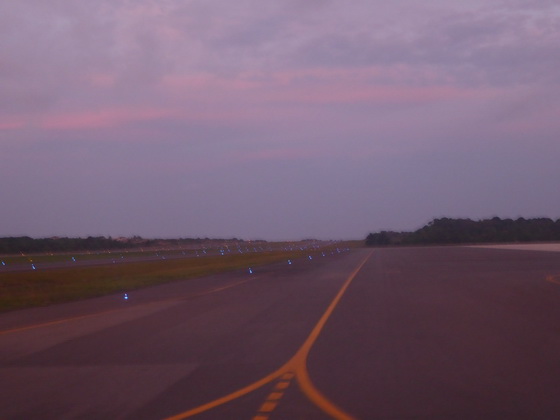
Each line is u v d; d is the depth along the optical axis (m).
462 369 11.45
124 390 10.37
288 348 13.98
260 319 19.16
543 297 24.08
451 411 8.70
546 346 13.73
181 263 66.38
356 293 26.81
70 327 18.84
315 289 29.45
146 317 20.66
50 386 10.78
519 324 17.06
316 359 12.59
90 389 10.49
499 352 13.07
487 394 9.61
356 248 122.00
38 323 20.19
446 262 53.19
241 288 31.72
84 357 13.55
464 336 15.13
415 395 9.61
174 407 9.21
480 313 19.52
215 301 25.41
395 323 17.53
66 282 42.59
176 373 11.63
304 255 81.69
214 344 14.80
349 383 10.47
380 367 11.72
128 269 56.16
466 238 151.50
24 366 12.68
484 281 32.06
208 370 11.83
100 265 64.19
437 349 13.47
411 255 72.06
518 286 28.86
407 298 24.28
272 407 9.07
